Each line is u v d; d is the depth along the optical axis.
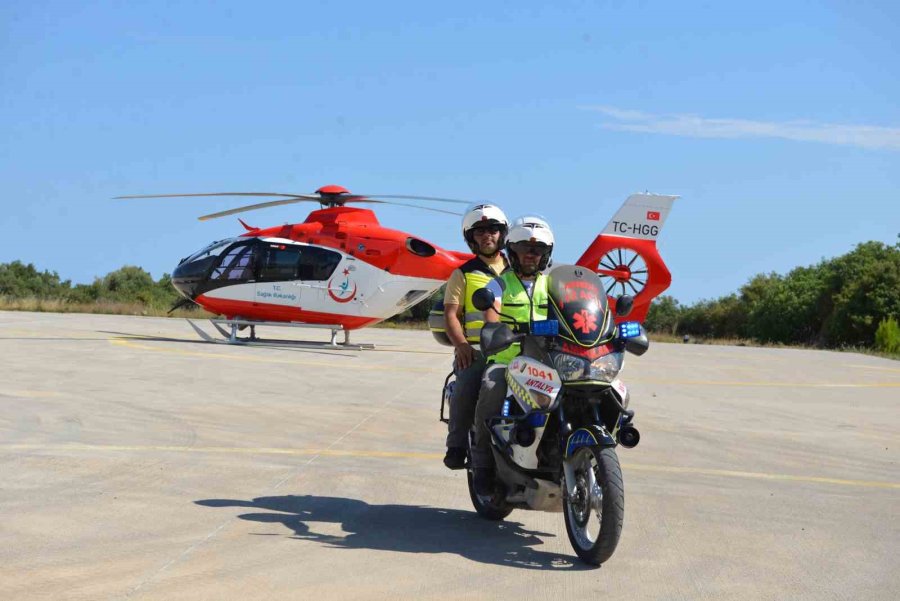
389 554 6.16
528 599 5.34
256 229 24.80
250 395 13.64
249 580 5.44
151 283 50.72
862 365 26.14
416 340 28.77
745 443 11.59
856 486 9.18
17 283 48.38
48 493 7.39
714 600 5.45
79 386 13.66
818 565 6.25
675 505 7.95
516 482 6.50
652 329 62.38
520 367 6.20
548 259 6.89
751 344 43.47
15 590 5.07
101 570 5.51
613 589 5.59
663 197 22.95
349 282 23.77
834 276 51.50
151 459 8.89
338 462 9.20
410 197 22.73
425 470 9.00
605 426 6.30
